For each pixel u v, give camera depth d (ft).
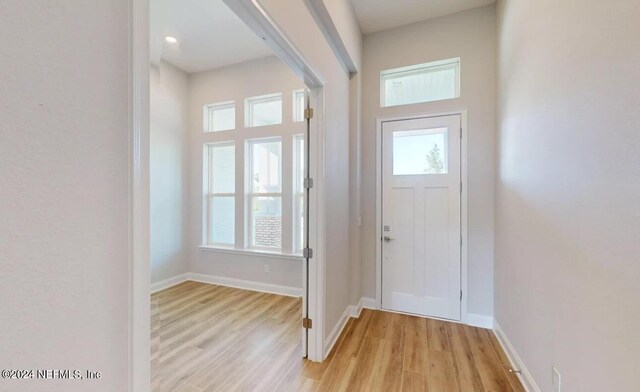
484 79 9.25
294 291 11.94
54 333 1.67
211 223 14.07
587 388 3.88
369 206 10.70
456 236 9.57
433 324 9.23
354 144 10.04
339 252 8.55
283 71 12.38
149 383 2.20
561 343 4.62
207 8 9.34
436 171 9.90
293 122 12.17
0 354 1.46
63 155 1.69
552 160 4.99
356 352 7.46
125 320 2.05
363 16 9.67
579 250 4.12
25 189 1.54
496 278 8.70
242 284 12.92
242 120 13.14
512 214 7.19
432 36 9.88
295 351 7.49
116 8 1.98
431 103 9.90
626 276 3.16
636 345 3.01
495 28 9.02
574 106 4.29
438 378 6.39
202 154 14.03
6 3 1.45
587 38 3.95
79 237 1.78
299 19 5.67
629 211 3.13
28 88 1.54
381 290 10.48
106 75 1.91
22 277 1.54
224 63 13.21
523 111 6.44
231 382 6.23
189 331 8.66
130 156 2.07
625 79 3.20
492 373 6.59
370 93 10.72
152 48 8.95
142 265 2.15
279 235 12.74
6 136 1.46
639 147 2.99
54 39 1.64
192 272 14.03
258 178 13.21
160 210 12.84
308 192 7.26
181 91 13.83
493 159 9.12
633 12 3.08
